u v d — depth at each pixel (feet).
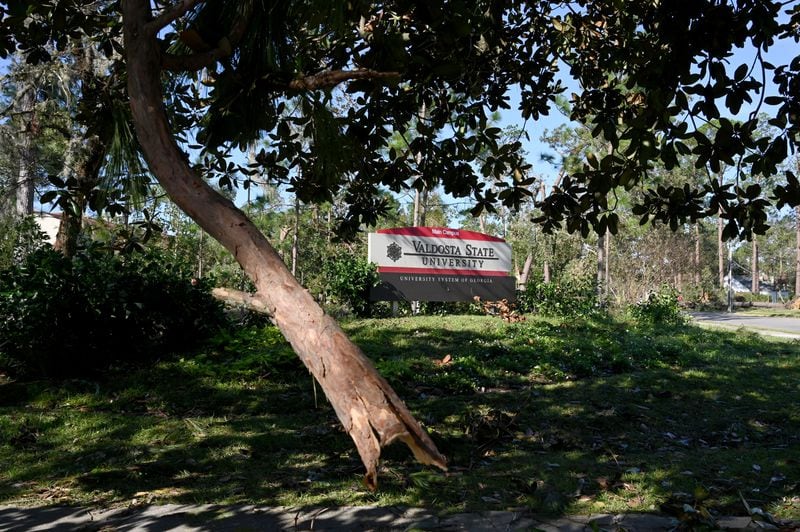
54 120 35.60
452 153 14.70
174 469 15.06
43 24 14.62
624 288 74.84
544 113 16.40
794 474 14.73
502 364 28.91
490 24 13.21
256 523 11.76
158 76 4.21
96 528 11.56
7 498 13.15
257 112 6.60
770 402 23.43
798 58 9.95
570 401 22.59
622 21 14.17
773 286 216.54
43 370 23.41
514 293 54.95
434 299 51.31
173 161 3.86
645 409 21.79
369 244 49.75
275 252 3.36
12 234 36.40
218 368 24.47
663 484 14.03
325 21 6.08
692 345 40.22
